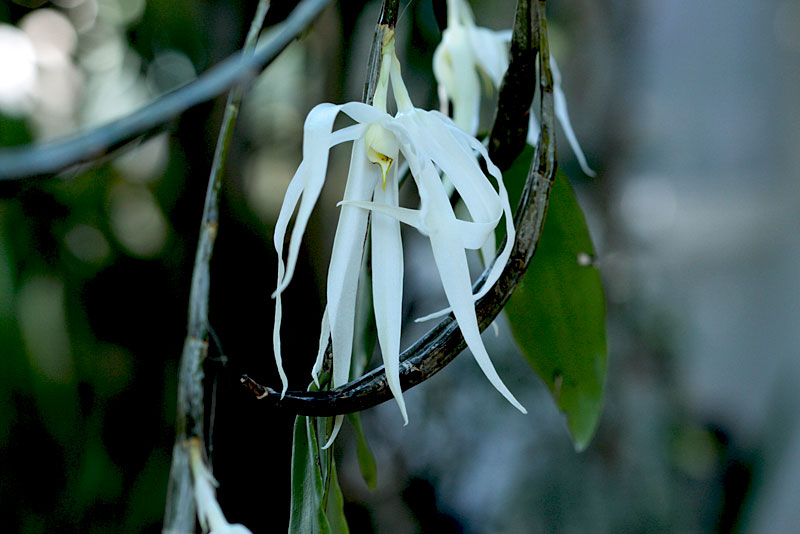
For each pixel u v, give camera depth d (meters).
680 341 2.60
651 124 3.03
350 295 0.57
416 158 0.56
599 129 2.69
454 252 0.56
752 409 2.97
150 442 1.69
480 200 0.56
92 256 1.66
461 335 0.56
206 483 0.52
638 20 2.82
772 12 3.14
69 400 1.54
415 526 1.85
